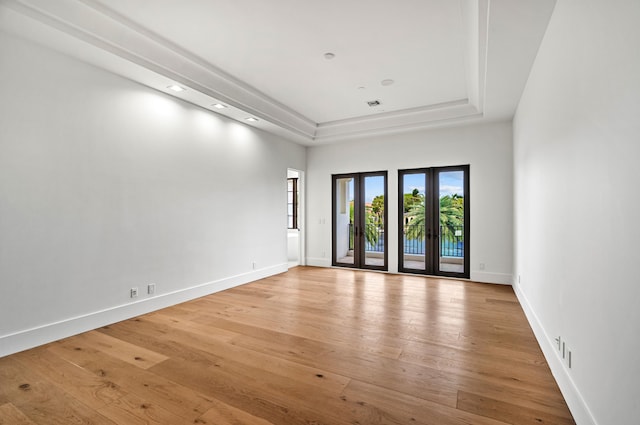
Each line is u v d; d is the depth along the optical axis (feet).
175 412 6.34
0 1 7.68
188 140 14.53
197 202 14.96
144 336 10.23
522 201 13.52
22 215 9.15
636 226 3.96
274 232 20.44
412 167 20.13
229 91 14.53
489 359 8.59
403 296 15.07
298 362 8.45
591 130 5.56
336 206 23.39
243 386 7.29
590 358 5.51
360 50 11.60
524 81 12.13
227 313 12.59
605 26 4.95
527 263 12.24
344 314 12.44
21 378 7.61
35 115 9.46
